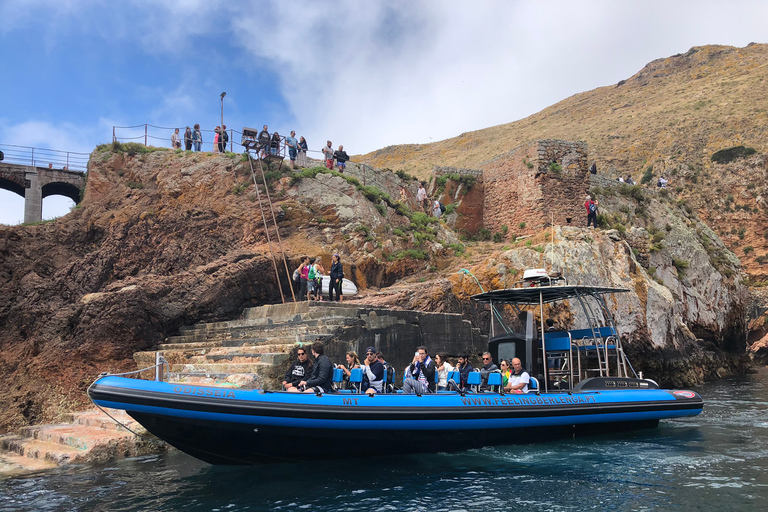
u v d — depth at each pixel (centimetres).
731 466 890
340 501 718
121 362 1553
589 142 8931
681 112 8762
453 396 939
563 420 1042
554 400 1040
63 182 2678
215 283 1773
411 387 952
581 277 2158
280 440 841
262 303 1872
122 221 2108
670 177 7138
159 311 1662
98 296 1577
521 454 970
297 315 1578
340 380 1010
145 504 714
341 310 1558
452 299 1931
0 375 1523
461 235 2927
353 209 2219
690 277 3356
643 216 3434
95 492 766
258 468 880
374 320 1509
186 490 771
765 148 6919
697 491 752
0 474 866
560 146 2858
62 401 1441
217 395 808
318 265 1819
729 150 6950
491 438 980
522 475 838
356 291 1927
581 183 2873
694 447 1034
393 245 2236
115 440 968
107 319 1552
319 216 2180
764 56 10556
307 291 1794
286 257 1964
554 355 1266
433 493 749
